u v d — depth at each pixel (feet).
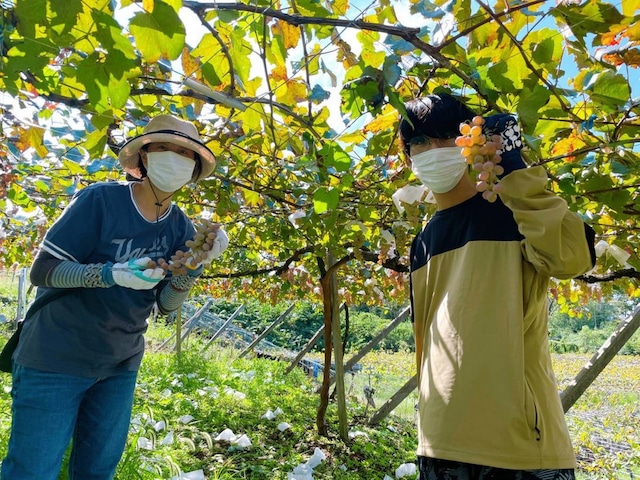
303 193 9.16
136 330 6.41
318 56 5.63
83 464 6.56
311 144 6.58
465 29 4.65
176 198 10.41
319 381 30.07
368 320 73.00
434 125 4.73
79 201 5.81
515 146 4.52
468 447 4.15
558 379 40.29
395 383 35.40
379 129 6.79
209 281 29.09
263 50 5.12
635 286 12.33
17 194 13.01
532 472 4.10
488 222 4.66
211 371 24.13
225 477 11.03
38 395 5.70
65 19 3.25
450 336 4.51
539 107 4.85
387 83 4.62
